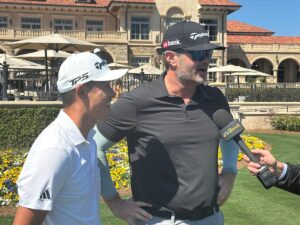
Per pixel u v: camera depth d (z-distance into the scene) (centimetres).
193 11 4059
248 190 764
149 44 3956
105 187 297
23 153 1049
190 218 285
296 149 1296
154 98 282
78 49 2031
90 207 237
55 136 222
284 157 1151
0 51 3625
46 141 220
